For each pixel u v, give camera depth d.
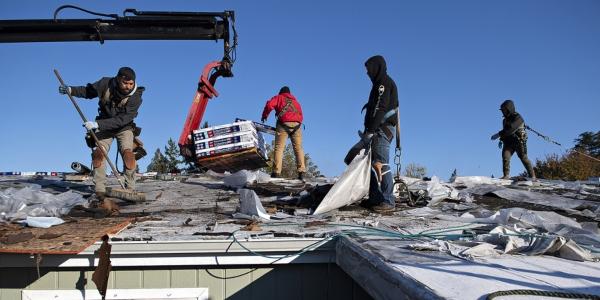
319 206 5.12
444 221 4.75
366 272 3.07
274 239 3.97
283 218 4.93
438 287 2.29
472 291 2.23
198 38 6.09
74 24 5.72
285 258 4.04
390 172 5.31
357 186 5.22
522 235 3.37
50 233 3.98
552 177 23.30
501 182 8.73
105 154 5.62
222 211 5.42
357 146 5.33
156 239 3.92
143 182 8.17
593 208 6.05
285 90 8.80
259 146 9.20
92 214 5.10
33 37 5.75
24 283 4.05
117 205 5.78
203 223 4.63
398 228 4.33
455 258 2.96
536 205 6.17
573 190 7.79
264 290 4.16
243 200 5.04
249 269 4.16
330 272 4.17
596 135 35.97
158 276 4.11
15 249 3.51
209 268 4.14
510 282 2.40
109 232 3.98
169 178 8.70
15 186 6.95
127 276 4.10
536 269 2.69
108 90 5.57
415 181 8.10
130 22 5.84
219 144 8.75
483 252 3.06
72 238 3.82
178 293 4.10
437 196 6.14
